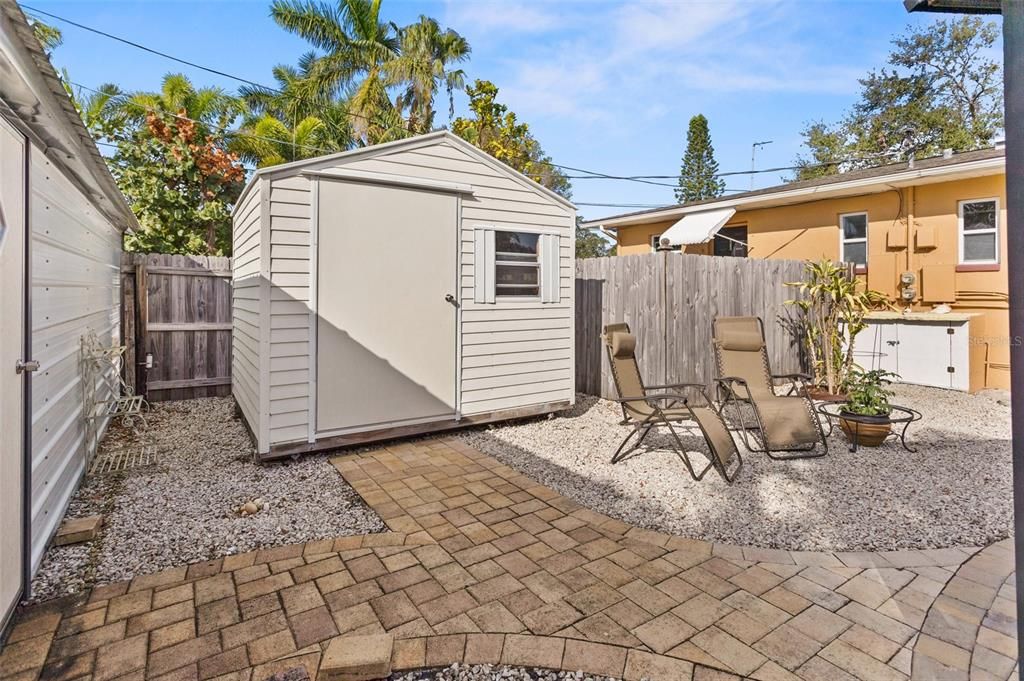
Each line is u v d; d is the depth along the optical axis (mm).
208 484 4324
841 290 7598
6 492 2463
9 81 2539
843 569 3008
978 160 8125
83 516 3703
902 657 2268
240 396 6258
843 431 5582
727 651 2305
